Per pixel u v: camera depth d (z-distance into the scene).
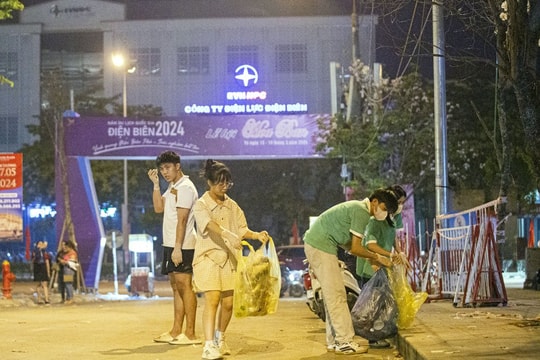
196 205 12.59
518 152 38.50
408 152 47.59
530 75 13.58
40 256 33.53
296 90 83.25
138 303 32.03
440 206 26.53
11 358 13.05
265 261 12.47
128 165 72.88
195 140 41.44
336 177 74.56
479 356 10.37
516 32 13.49
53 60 88.12
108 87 85.00
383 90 47.88
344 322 13.19
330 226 13.04
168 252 14.63
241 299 12.33
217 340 13.23
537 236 60.09
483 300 19.06
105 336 16.23
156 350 13.88
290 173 74.94
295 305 29.23
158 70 84.75
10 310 27.38
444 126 26.69
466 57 14.52
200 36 84.50
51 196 77.38
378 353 13.58
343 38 82.75
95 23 86.19
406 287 14.02
